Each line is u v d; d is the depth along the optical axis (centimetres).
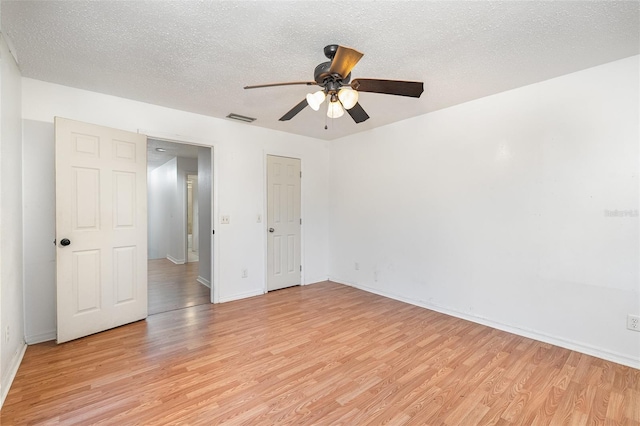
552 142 264
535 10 172
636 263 227
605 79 237
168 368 223
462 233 327
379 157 416
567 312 258
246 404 183
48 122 269
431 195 355
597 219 243
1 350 190
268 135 425
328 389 199
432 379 211
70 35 198
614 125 234
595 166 243
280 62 235
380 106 333
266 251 424
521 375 216
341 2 165
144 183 316
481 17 178
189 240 784
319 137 478
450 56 224
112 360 233
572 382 207
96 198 279
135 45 210
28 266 260
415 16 177
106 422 167
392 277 400
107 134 286
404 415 175
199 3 166
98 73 253
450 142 335
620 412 177
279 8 170
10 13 173
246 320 320
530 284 278
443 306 344
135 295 311
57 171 254
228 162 386
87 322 274
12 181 225
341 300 391
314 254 484
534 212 275
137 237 311
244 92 293
